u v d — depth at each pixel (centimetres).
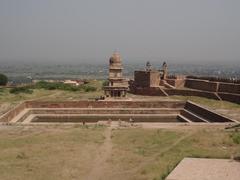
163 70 8119
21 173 2267
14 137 3319
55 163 2491
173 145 2948
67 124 4062
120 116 5597
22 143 3058
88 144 3017
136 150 2819
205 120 4762
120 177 2216
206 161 2228
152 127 3838
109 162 2516
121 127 3844
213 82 6681
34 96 7075
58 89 8156
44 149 2853
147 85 7469
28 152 2764
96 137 3281
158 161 2473
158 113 5656
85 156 2664
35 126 3919
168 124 4050
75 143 3053
